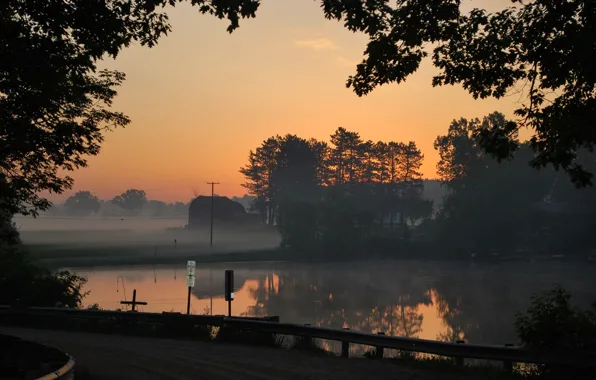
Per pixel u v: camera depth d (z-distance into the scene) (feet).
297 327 57.67
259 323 61.26
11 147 41.78
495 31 43.88
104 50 40.11
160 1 38.34
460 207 361.71
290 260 327.06
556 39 40.55
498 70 44.14
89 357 51.57
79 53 40.98
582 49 37.70
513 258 331.77
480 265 303.89
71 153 45.21
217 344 60.29
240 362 48.16
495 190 359.25
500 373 40.78
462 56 45.09
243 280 219.00
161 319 69.05
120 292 165.89
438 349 46.19
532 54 42.19
